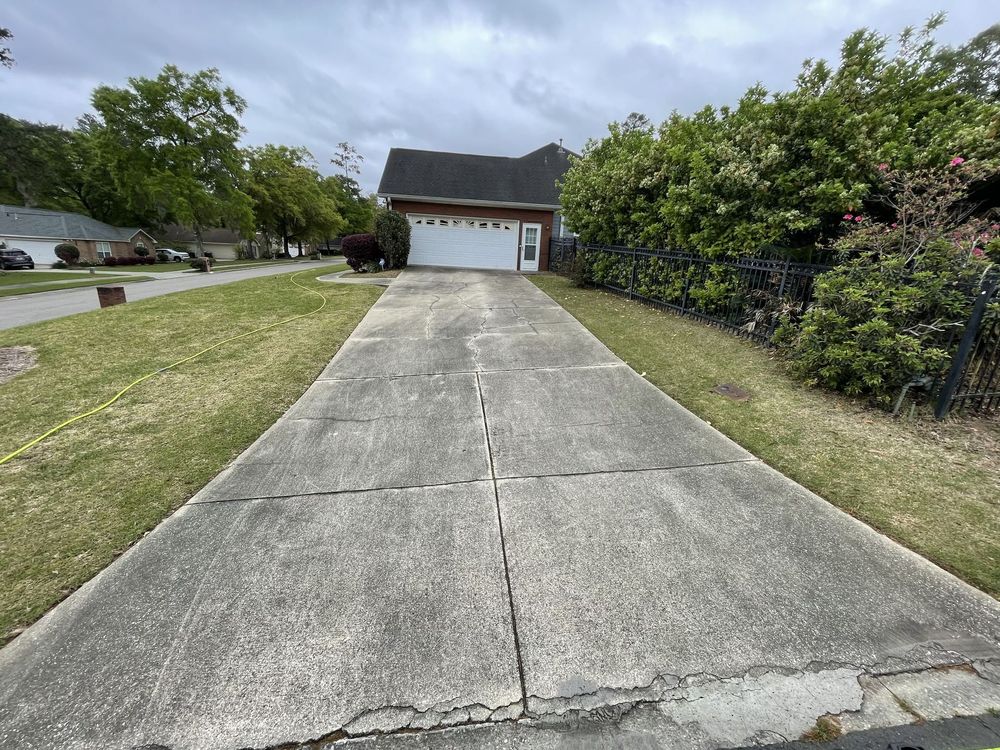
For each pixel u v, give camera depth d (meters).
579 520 2.40
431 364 4.97
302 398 4.09
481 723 1.42
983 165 4.05
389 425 3.57
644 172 8.04
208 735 1.38
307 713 1.44
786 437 3.30
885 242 3.94
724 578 1.99
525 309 7.80
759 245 5.56
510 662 1.61
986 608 1.82
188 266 30.50
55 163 35.06
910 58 5.34
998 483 2.69
